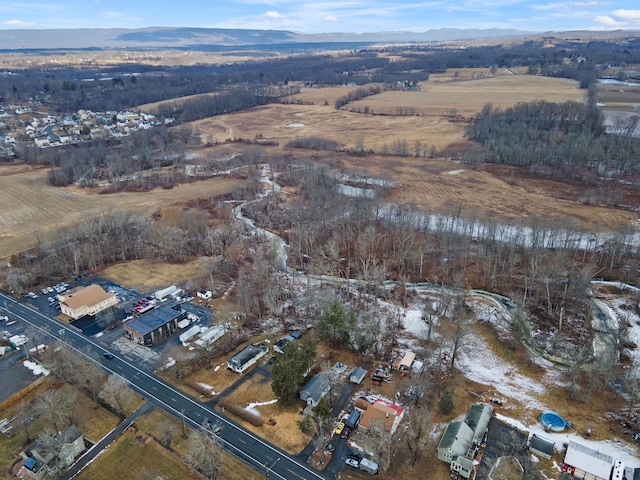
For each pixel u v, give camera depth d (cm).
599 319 12162
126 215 18600
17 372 10594
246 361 10612
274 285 13838
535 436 8488
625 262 14750
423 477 7844
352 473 7944
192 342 11662
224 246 16938
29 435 8844
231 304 13300
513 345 11319
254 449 8462
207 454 7756
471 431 8444
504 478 7550
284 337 11681
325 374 10112
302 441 8631
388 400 9531
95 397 9688
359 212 18275
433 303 13112
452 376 10300
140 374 10538
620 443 8438
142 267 15850
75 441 8325
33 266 15225
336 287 14088
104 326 12444
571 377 9850
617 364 10362
